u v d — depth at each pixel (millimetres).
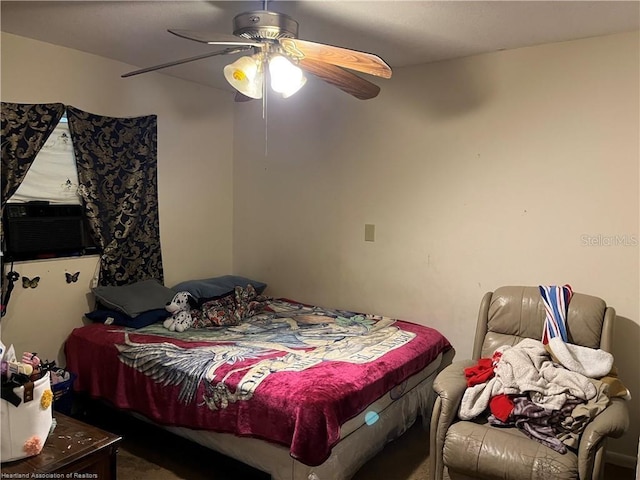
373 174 3377
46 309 2912
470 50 2844
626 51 2521
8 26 2547
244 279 3855
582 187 2680
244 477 2330
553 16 2305
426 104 3129
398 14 2291
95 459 1697
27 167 2744
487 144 2938
